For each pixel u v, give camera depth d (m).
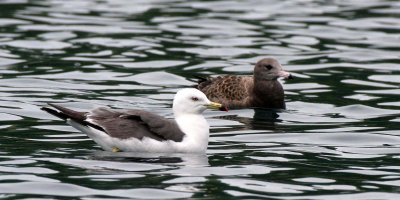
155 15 28.59
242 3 30.77
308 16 28.75
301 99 19.56
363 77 21.56
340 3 30.91
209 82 19.92
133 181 12.86
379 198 12.39
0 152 14.48
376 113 18.14
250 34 26.23
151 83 20.75
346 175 13.56
